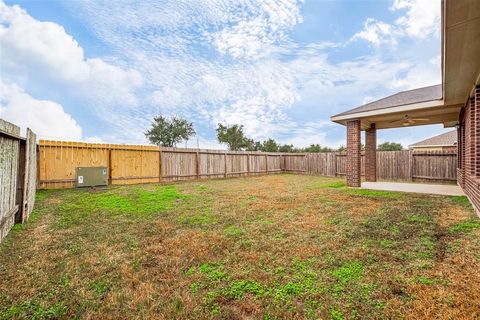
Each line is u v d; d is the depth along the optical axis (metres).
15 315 1.99
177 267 2.80
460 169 9.25
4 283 2.44
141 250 3.27
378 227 4.14
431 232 3.82
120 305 2.12
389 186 9.95
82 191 8.05
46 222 4.50
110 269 2.75
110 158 10.02
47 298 2.21
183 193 8.07
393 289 2.31
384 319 1.91
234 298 2.22
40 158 8.29
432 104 7.64
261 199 6.99
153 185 10.20
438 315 1.93
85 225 4.36
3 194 3.53
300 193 8.15
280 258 3.01
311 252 3.17
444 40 3.65
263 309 2.06
